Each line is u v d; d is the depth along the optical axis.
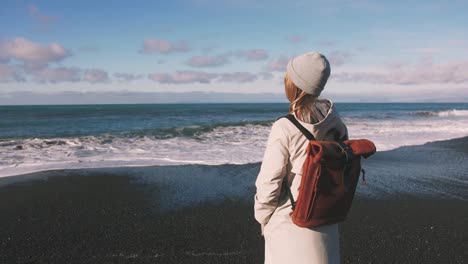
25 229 4.59
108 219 4.98
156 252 3.99
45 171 7.59
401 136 14.47
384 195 6.23
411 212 5.40
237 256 3.92
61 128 17.62
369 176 7.62
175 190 6.41
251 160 9.05
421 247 4.20
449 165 8.95
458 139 13.73
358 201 5.87
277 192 1.77
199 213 5.27
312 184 1.66
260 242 4.29
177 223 4.87
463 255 4.01
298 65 1.77
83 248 4.08
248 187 6.69
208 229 4.67
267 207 1.81
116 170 7.80
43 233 4.48
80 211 5.29
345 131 1.91
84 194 6.09
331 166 1.65
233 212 5.33
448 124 20.52
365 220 5.02
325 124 1.76
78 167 8.01
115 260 3.79
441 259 3.90
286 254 1.79
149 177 7.28
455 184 7.05
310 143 1.65
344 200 1.73
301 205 1.70
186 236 4.43
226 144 11.51
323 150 1.60
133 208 5.45
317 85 1.75
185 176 7.40
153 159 9.01
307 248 1.76
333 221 1.77
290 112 1.83
